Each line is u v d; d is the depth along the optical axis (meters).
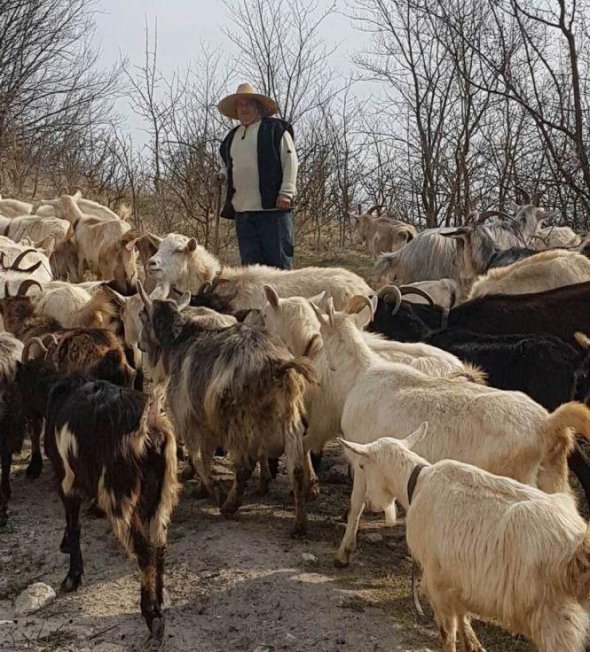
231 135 5.27
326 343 3.25
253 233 5.27
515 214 7.71
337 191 10.79
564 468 2.67
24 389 3.27
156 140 9.18
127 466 2.60
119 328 4.48
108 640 2.56
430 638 2.51
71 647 2.53
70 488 2.80
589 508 3.20
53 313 4.57
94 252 7.21
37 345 3.48
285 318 3.66
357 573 2.90
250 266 4.78
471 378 3.16
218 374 3.23
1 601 2.85
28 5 12.28
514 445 2.59
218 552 3.04
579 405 2.54
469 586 2.14
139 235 7.07
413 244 6.91
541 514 2.05
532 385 3.45
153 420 2.66
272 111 5.29
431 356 3.37
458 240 6.38
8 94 12.12
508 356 3.51
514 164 8.95
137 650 2.50
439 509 2.24
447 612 2.27
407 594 2.76
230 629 2.60
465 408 2.71
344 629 2.54
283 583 2.80
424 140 9.80
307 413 3.42
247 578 2.85
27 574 3.02
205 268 5.03
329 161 10.59
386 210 11.15
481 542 2.12
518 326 3.86
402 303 4.20
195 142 8.51
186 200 9.73
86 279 7.70
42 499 3.68
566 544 1.99
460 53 8.56
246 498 3.62
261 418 3.21
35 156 12.55
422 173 10.61
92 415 2.69
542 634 2.00
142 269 7.44
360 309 3.42
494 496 2.18
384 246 9.38
